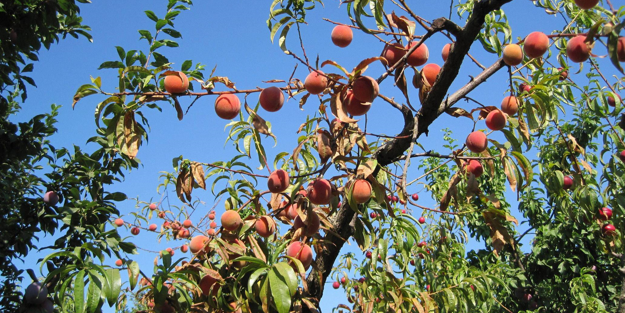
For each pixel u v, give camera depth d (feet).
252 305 9.24
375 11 7.84
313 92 7.37
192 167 9.60
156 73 7.54
